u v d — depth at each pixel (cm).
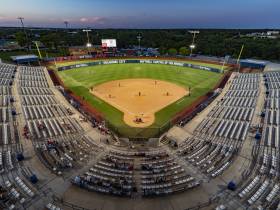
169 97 6306
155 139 4069
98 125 4447
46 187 2578
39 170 2869
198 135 4072
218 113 4888
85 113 5034
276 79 6838
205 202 2419
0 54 12181
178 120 4853
